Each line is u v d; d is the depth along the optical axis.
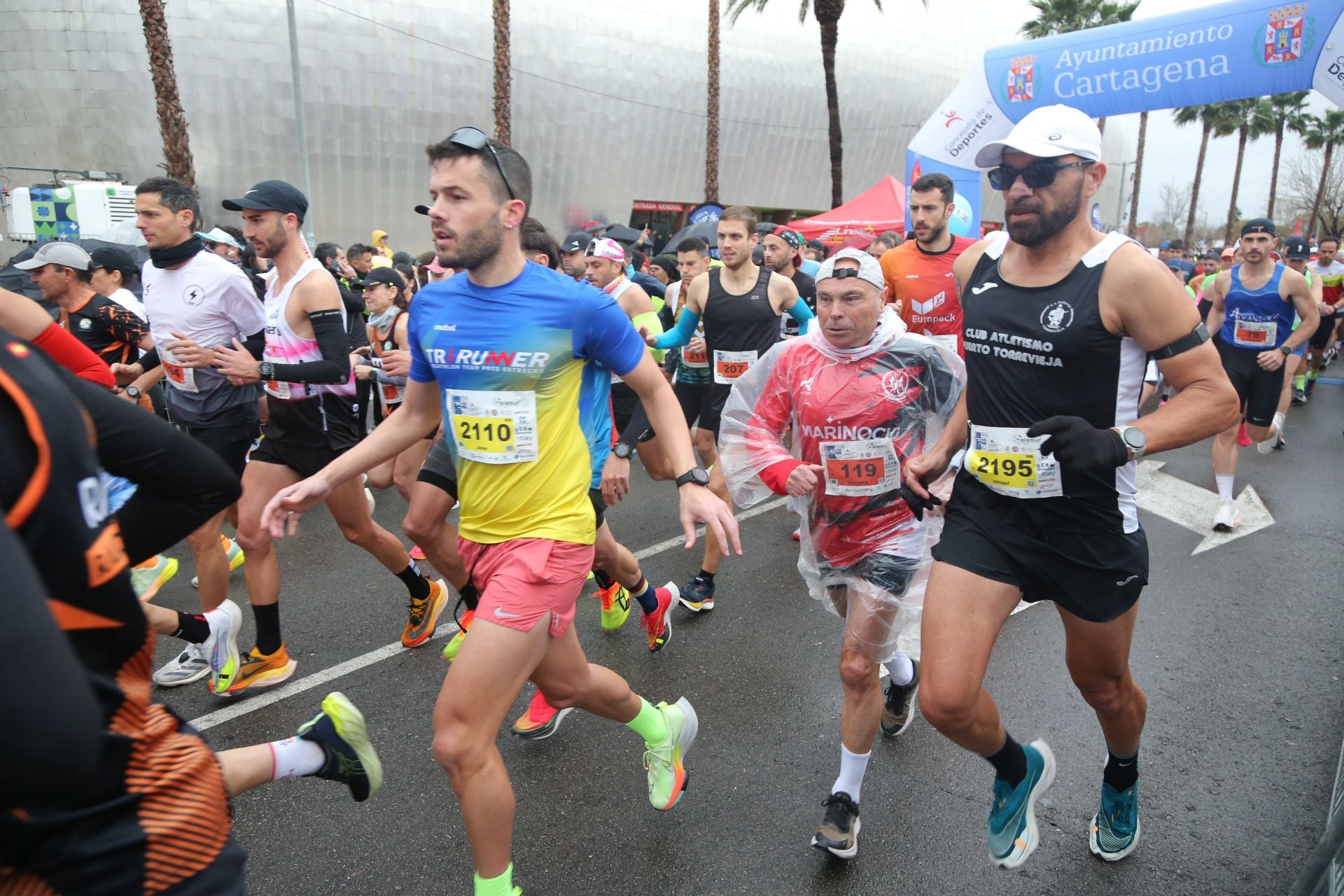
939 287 5.27
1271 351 6.40
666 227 42.00
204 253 3.78
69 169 30.75
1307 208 50.22
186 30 29.47
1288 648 4.10
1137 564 2.26
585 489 2.42
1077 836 2.74
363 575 5.09
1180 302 2.06
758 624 4.39
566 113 36.00
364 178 33.03
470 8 33.16
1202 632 4.27
